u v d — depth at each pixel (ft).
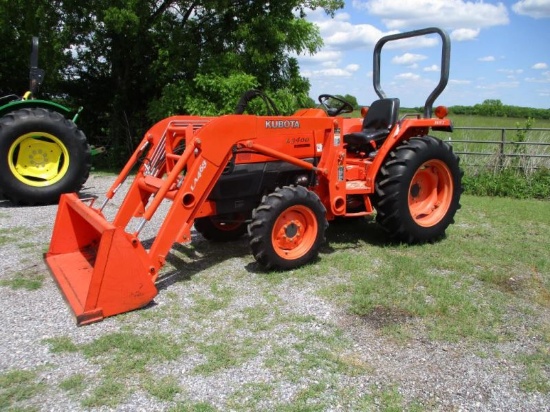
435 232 17.20
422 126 17.17
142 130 37.93
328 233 18.39
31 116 22.66
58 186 23.41
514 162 31.50
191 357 9.77
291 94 35.27
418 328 11.06
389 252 16.16
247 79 31.50
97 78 39.17
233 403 8.43
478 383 9.13
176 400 8.48
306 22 35.17
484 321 11.49
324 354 9.90
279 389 8.82
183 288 13.05
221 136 13.33
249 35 33.04
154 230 18.54
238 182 14.46
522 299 12.78
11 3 29.91
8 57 34.91
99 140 40.04
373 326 11.10
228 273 14.16
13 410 8.13
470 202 25.49
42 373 9.18
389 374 9.33
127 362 9.56
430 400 8.63
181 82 32.63
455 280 13.93
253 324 11.12
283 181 15.49
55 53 32.81
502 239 18.20
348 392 8.77
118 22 30.48
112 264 11.21
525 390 8.97
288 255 14.29
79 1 31.76
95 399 8.45
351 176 16.76
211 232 16.72
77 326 10.87
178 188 13.60
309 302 12.24
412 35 17.57
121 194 25.70
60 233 14.35
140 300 11.66
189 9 34.63
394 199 16.12
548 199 28.50
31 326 10.88
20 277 13.62
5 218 20.53
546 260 15.66
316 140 15.49
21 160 23.31
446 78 16.78
